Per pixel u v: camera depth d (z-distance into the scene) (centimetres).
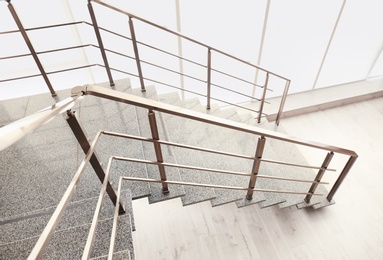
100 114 231
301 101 449
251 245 283
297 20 370
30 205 158
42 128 214
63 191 166
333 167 365
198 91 412
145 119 249
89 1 194
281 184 284
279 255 275
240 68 399
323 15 373
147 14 321
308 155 383
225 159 254
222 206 315
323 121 438
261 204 245
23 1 277
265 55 399
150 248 281
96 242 132
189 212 310
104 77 361
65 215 149
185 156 230
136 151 197
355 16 391
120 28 323
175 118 267
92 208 152
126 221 141
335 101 452
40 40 308
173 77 385
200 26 345
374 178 349
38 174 177
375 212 312
